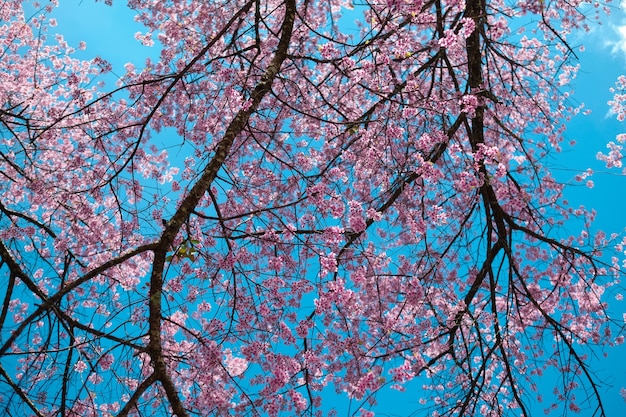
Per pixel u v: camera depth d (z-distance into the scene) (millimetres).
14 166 7207
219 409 5828
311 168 7891
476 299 8227
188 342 7082
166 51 8750
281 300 6078
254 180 7734
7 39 9617
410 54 6453
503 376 7867
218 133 8023
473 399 6809
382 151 7176
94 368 4270
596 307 8805
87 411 6195
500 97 9023
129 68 8648
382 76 7699
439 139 7113
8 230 7359
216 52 8750
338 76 8508
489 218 7570
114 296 7355
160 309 4309
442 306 7484
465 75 9516
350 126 5938
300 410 5965
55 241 7344
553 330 8312
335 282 5648
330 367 7652
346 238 6566
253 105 5301
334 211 5684
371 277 7664
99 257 7617
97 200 7551
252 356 5832
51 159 8805
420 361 6625
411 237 7902
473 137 7535
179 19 9336
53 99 9086
